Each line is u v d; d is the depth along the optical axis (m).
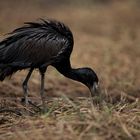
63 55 13.09
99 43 25.39
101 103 12.48
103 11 37.22
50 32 12.64
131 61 22.19
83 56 22.00
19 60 12.24
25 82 12.78
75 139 10.08
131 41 27.20
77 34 27.77
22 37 12.33
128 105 12.55
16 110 12.62
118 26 32.50
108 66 20.89
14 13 33.34
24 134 10.50
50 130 10.52
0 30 25.69
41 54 12.42
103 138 10.10
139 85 17.95
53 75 18.80
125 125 10.70
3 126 11.48
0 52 12.13
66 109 12.34
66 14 35.03
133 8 38.34
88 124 10.57
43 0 38.31
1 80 12.43
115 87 17.61
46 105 12.70
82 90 17.73
